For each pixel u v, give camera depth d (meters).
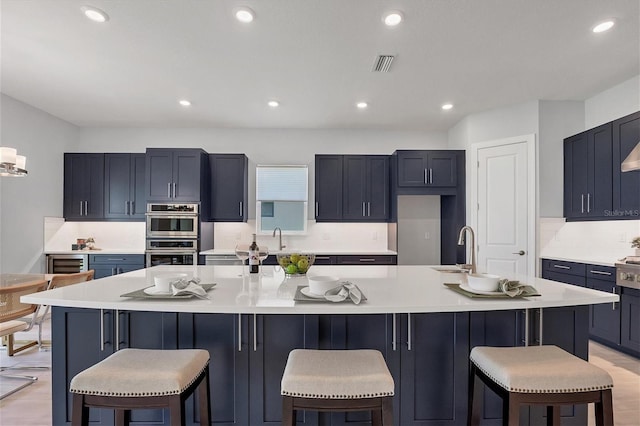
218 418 1.76
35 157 4.20
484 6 2.18
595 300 1.52
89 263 4.43
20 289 2.42
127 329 1.76
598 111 3.70
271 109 4.19
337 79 3.30
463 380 1.78
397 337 1.75
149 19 2.32
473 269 2.23
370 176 4.81
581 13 2.25
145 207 4.66
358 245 5.06
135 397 1.26
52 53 2.80
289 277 2.16
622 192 3.17
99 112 4.33
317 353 1.43
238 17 2.29
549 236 3.90
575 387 1.25
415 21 2.34
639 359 2.88
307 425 1.76
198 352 1.50
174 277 1.62
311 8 2.19
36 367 2.71
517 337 1.79
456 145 4.80
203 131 5.03
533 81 3.36
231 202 4.73
